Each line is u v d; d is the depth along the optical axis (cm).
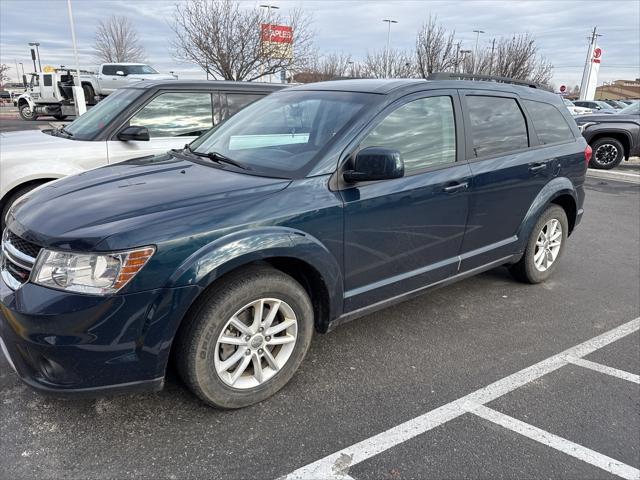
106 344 223
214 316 243
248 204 255
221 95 557
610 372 316
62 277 221
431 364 321
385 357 327
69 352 220
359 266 301
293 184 273
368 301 314
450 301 420
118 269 220
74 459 231
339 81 377
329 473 227
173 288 227
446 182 334
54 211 250
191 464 230
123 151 503
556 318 393
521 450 244
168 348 234
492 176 367
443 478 226
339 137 292
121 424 255
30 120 2358
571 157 445
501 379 305
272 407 273
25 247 240
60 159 475
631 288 461
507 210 392
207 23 1858
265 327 267
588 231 666
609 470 233
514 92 410
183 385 287
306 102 343
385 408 274
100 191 274
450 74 369
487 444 248
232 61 1884
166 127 530
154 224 231
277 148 314
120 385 232
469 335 361
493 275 486
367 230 297
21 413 262
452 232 350
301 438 249
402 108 321
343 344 343
